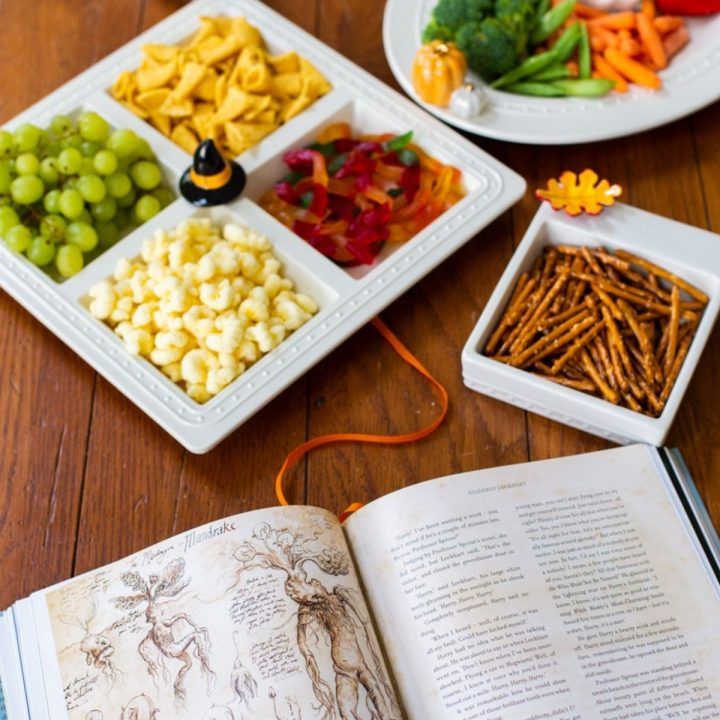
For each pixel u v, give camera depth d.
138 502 0.84
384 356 0.92
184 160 1.00
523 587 0.73
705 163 1.03
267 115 1.02
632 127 0.98
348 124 1.06
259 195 1.03
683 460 0.84
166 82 1.05
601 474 0.79
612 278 0.89
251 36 1.07
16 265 0.92
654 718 0.69
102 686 0.69
